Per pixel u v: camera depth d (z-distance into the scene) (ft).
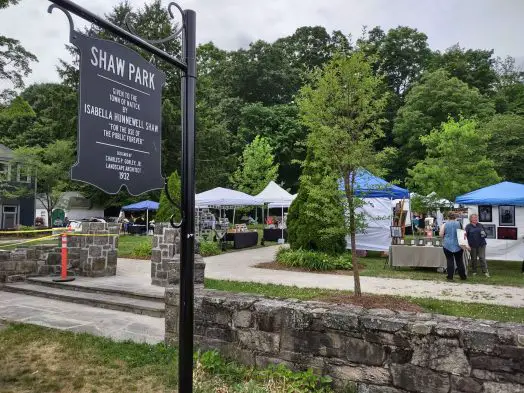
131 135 8.38
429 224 71.87
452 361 10.54
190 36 9.09
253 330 13.55
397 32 185.78
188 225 8.84
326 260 38.17
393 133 140.26
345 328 11.96
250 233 63.62
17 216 104.01
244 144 149.69
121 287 27.43
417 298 25.27
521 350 9.89
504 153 91.40
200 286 27.50
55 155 94.84
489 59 169.27
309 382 11.77
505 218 42.70
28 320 20.92
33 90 147.33
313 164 23.39
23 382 12.80
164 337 17.26
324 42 191.62
